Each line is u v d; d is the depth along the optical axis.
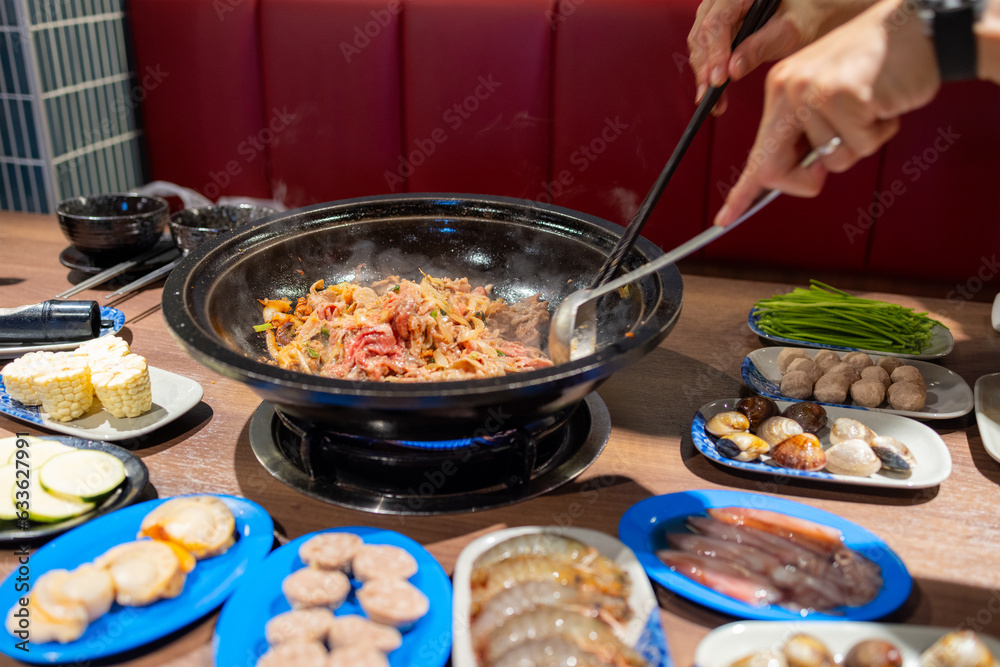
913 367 1.30
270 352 1.29
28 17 2.00
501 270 1.51
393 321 1.27
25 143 2.16
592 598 0.81
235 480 1.08
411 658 0.77
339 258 1.48
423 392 0.86
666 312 1.03
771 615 0.83
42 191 2.21
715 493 1.02
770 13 1.16
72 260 1.84
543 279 1.46
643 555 0.92
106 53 2.33
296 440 1.18
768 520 0.97
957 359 1.45
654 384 1.36
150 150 2.56
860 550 0.92
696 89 2.03
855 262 2.09
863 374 1.30
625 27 2.04
